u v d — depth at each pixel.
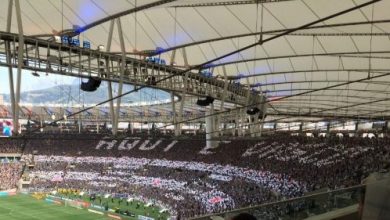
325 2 34.31
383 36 44.00
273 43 47.44
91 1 32.56
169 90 46.12
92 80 37.41
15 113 33.84
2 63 33.00
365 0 33.00
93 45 44.72
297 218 8.94
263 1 33.50
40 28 39.22
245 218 5.04
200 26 40.38
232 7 36.84
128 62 40.91
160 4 32.16
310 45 47.72
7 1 33.91
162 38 43.00
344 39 45.66
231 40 47.12
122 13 34.22
